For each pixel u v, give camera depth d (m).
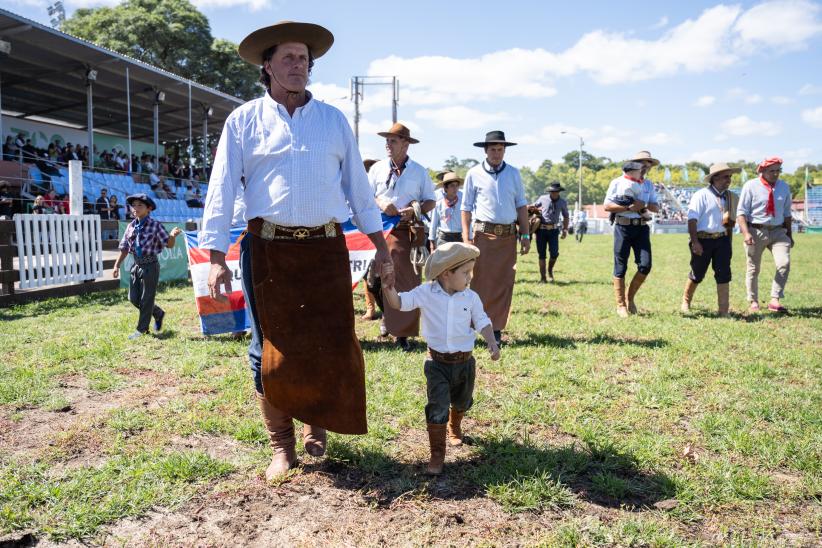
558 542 2.72
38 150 21.31
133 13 36.38
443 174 9.54
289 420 3.49
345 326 3.25
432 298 3.46
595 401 4.58
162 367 5.56
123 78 22.98
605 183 155.62
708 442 3.84
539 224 12.16
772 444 3.75
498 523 2.90
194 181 27.05
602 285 11.87
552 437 3.96
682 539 2.75
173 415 4.28
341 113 3.33
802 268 15.78
